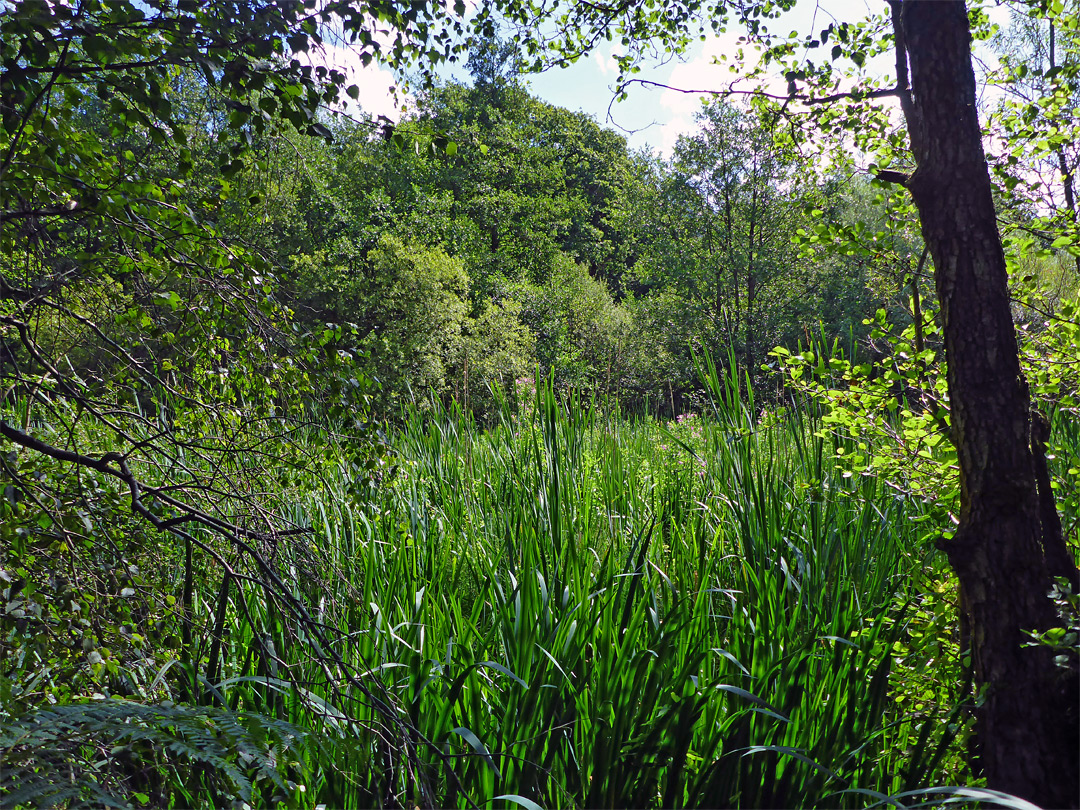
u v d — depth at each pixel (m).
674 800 2.55
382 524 4.46
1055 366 3.11
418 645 3.26
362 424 2.96
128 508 2.71
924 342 3.51
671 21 4.66
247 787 1.87
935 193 2.60
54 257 2.56
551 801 2.61
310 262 15.37
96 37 1.85
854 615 3.39
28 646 2.05
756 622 3.37
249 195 2.60
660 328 18.03
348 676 2.33
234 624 3.35
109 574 2.44
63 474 2.59
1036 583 2.42
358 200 20.34
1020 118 3.54
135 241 2.36
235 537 2.40
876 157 3.92
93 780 1.92
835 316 15.66
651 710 2.78
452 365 16.25
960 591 2.66
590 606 3.38
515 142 28.58
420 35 2.59
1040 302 3.31
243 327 2.86
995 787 2.43
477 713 2.72
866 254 3.41
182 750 1.85
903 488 3.36
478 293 21.27
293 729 2.20
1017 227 3.39
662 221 18.16
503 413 6.67
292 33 2.09
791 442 5.62
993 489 2.45
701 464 5.68
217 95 2.12
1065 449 3.20
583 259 32.56
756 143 15.61
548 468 5.05
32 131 2.00
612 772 2.57
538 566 3.84
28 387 2.37
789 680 2.88
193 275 2.60
